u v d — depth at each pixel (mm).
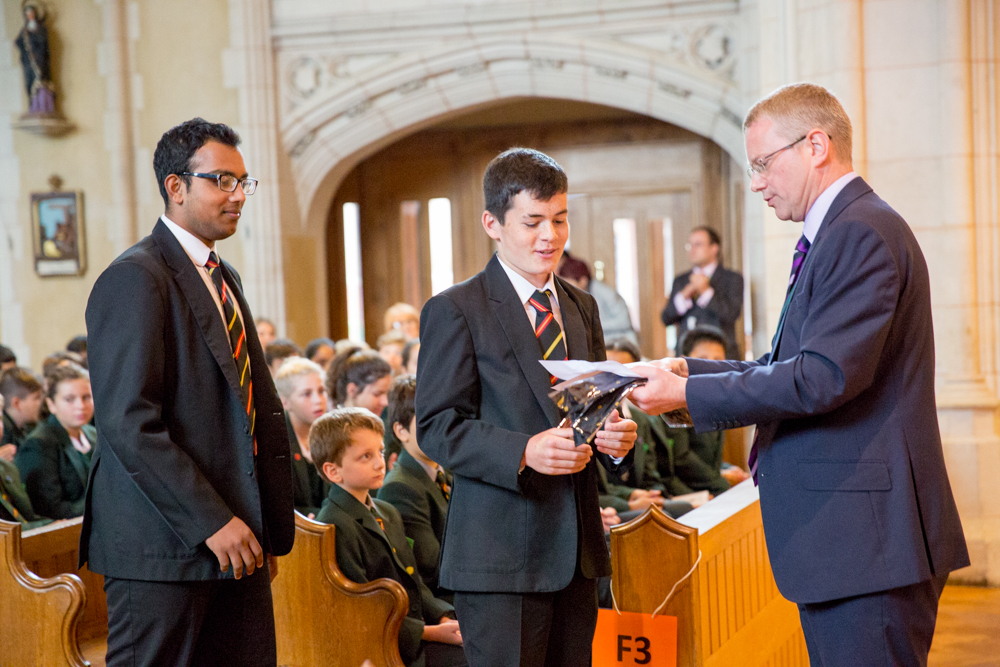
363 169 8844
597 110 8289
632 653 2377
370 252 8883
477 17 6879
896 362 1766
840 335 1683
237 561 1888
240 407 1997
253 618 2076
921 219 4664
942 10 4539
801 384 1682
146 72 7492
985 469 4574
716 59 6535
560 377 1775
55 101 7602
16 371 4730
